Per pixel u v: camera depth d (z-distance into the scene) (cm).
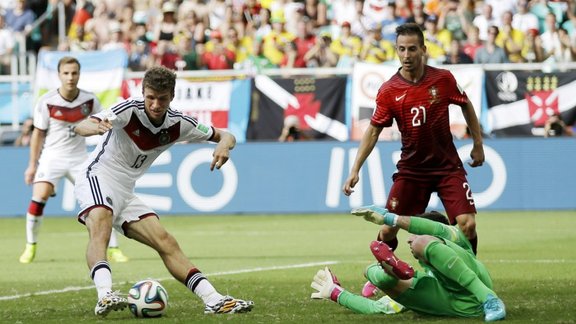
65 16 8581
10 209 6994
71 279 3716
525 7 7688
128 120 2628
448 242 2477
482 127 6544
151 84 2528
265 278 3612
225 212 6794
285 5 8062
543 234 5247
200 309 2752
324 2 8106
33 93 7025
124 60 6900
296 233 5578
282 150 6731
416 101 2934
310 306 2795
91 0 8575
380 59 7188
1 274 3919
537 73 6506
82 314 2714
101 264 2581
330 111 6675
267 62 7531
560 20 7712
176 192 6844
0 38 8356
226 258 4412
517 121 6556
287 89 6719
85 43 8044
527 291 3073
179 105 6788
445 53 7244
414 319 2458
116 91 6869
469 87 6500
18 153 6981
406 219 2491
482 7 7738
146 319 2553
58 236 5722
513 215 6347
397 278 2409
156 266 4175
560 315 2506
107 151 2700
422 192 3041
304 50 7481
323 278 2680
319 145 6669
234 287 3341
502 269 3753
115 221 2712
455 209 2950
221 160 2678
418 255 2442
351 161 6606
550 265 3875
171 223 6362
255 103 6762
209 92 6756
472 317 2462
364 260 4228
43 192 4422
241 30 7725
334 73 6694
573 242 4825
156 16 8450
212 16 8231
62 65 4381
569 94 6488
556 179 6475
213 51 7462
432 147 2978
